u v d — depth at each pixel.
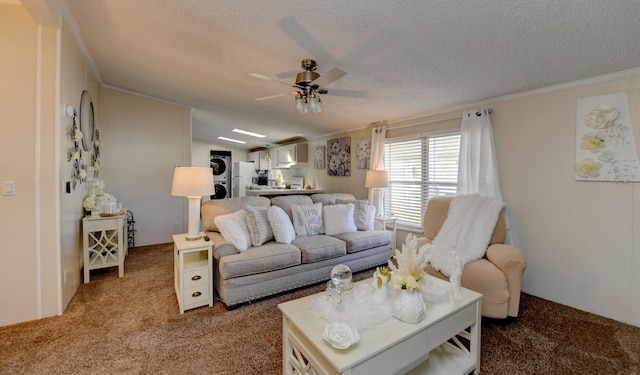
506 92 2.94
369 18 1.90
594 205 2.48
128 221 4.61
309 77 2.33
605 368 1.78
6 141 2.13
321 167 6.10
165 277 3.26
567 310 2.54
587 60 2.17
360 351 1.24
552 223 2.73
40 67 2.21
